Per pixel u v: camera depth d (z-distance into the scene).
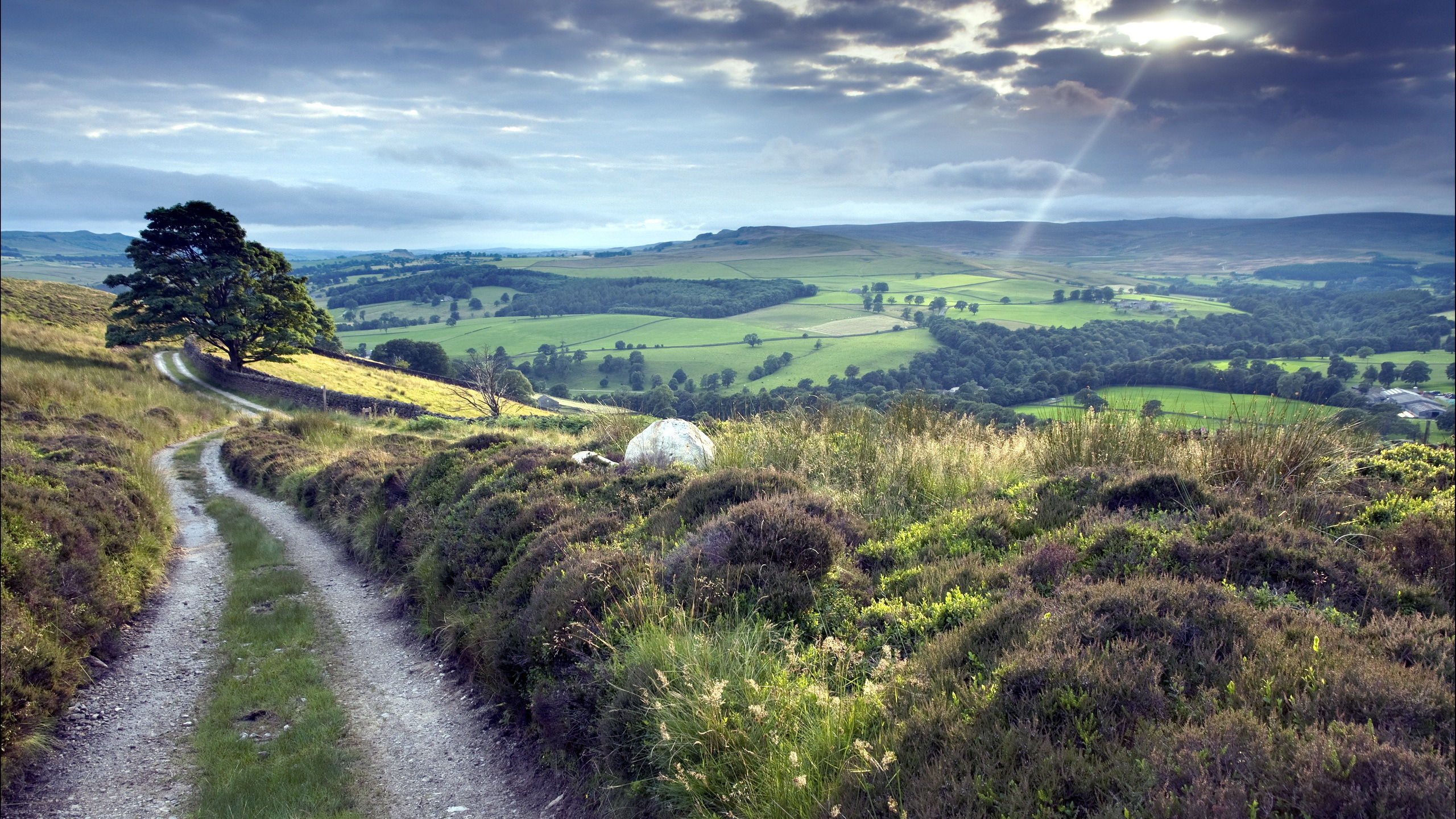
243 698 7.33
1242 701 3.45
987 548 6.29
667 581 6.14
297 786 5.62
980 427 11.02
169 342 67.44
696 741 4.22
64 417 25.31
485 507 9.76
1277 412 7.82
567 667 5.71
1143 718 3.39
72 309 73.50
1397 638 3.95
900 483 8.66
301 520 16.89
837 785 3.58
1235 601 4.39
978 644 4.45
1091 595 4.65
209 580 11.81
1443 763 2.80
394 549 11.73
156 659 8.54
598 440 14.03
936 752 3.57
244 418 36.44
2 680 6.36
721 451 10.77
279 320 54.59
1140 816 2.85
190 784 5.86
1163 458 7.93
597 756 5.02
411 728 6.56
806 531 6.40
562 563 6.91
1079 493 7.11
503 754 5.92
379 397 48.81
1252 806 2.72
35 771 6.00
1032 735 3.39
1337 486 6.88
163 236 51.28
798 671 4.81
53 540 9.33
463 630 7.80
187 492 20.73
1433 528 5.27
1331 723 3.09
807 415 11.97
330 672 8.02
